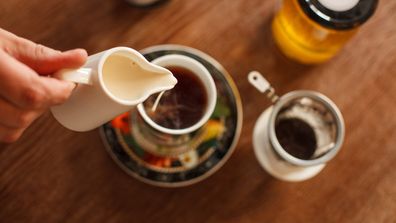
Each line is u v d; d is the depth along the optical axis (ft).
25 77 1.26
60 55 1.28
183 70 1.66
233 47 1.89
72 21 1.85
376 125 1.88
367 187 1.84
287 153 1.68
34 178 1.75
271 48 1.90
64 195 1.76
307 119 1.80
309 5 1.64
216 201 1.80
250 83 1.87
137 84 1.37
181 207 1.78
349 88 1.90
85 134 1.79
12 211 1.73
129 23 1.87
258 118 1.85
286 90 1.88
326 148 1.74
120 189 1.78
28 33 1.83
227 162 1.82
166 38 1.88
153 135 1.74
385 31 1.93
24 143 1.77
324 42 1.76
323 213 1.82
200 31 1.89
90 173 1.77
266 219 1.80
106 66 1.35
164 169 1.78
